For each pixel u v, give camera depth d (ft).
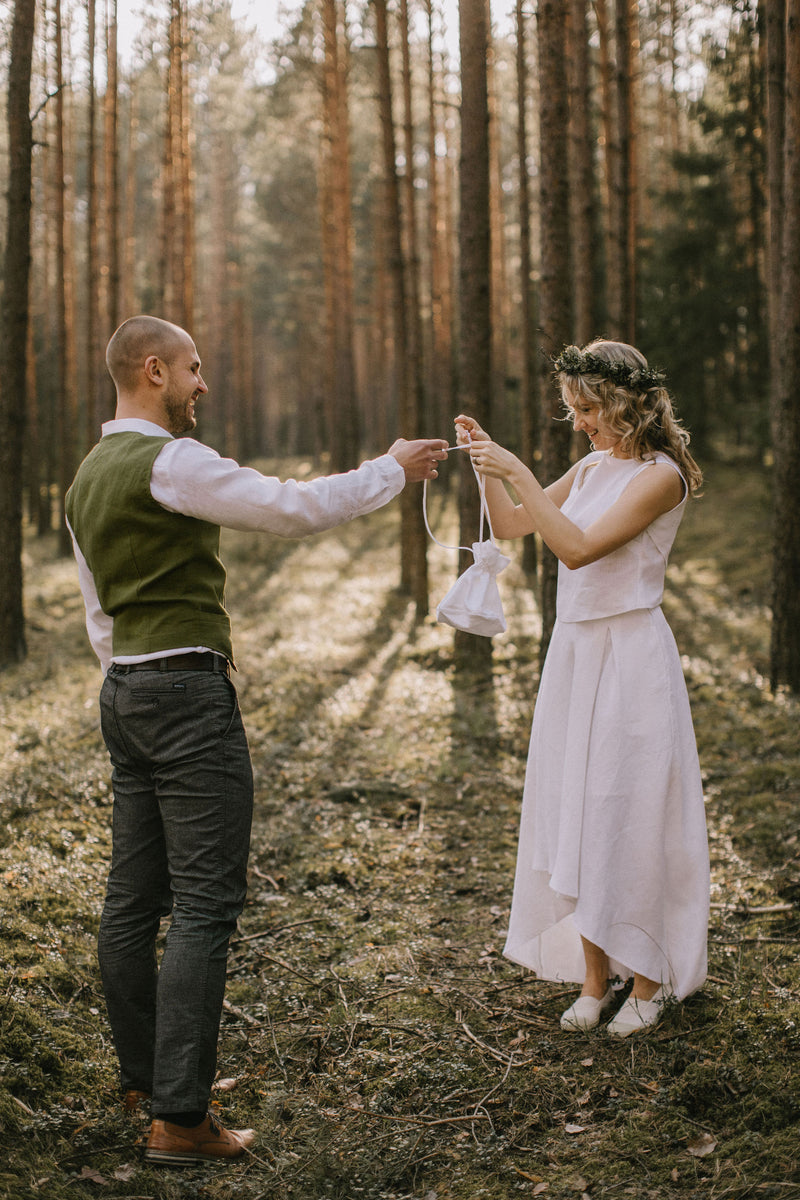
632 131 38.78
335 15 52.54
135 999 7.55
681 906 8.93
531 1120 7.73
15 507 28.07
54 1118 7.38
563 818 8.82
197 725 7.10
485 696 24.16
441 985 10.02
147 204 96.53
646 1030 8.73
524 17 36.37
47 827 13.23
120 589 7.23
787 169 21.71
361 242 98.02
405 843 14.39
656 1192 6.76
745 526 51.03
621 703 8.67
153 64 51.13
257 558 53.16
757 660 26.53
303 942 11.16
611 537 8.44
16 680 25.58
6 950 9.52
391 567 49.80
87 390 51.49
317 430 109.60
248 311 117.50
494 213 60.18
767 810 14.85
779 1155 6.98
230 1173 7.13
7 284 27.20
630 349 8.91
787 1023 8.52
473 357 26.30
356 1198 6.92
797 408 22.50
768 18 23.80
